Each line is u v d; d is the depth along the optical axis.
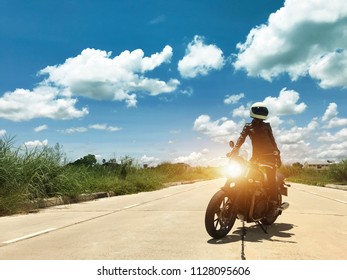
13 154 13.12
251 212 7.08
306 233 7.41
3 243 6.69
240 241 6.69
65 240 6.91
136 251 6.04
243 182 6.92
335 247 6.25
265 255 5.75
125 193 19.41
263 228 7.39
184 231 7.66
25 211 11.45
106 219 9.51
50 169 14.11
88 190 16.70
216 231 6.78
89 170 21.02
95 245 6.47
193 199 15.07
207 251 5.99
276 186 7.54
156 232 7.57
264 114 7.39
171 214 10.29
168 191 21.16
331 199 14.80
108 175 22.58
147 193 19.59
